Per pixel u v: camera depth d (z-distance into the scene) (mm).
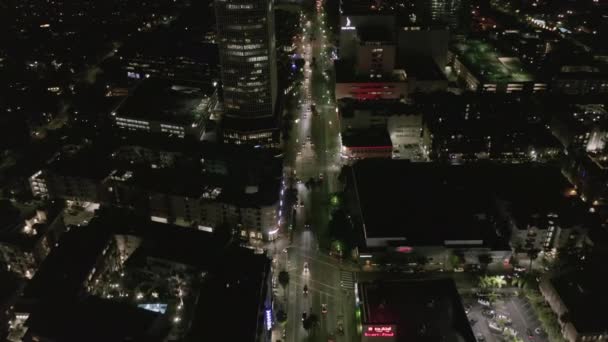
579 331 199500
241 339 182500
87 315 199250
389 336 192875
